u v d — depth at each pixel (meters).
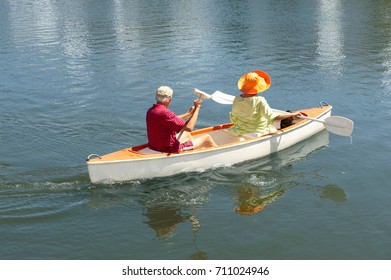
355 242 13.99
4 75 32.72
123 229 14.62
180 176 17.86
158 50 40.00
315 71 33.31
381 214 15.44
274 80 31.33
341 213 15.52
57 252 13.48
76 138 21.78
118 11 63.41
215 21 54.53
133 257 13.34
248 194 16.73
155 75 32.69
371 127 22.92
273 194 16.77
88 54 38.75
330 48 40.22
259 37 45.09
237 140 19.66
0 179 17.48
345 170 18.59
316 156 19.80
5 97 27.91
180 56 37.97
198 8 65.88
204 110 25.75
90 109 25.81
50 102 27.03
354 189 17.14
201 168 18.23
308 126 21.31
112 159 16.81
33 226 14.66
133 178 17.25
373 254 13.42
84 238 14.16
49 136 21.95
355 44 41.66
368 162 19.25
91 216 15.27
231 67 34.72
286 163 19.14
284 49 40.16
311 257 13.33
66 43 42.88
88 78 31.97
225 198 16.47
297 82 30.83
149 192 16.77
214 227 14.73
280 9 63.94
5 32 48.59
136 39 44.56
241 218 15.21
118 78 31.95
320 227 14.75
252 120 19.31
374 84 30.03
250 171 18.41
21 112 25.28
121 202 16.11
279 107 26.44
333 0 71.62
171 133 17.33
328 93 28.50
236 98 19.44
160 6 68.12
